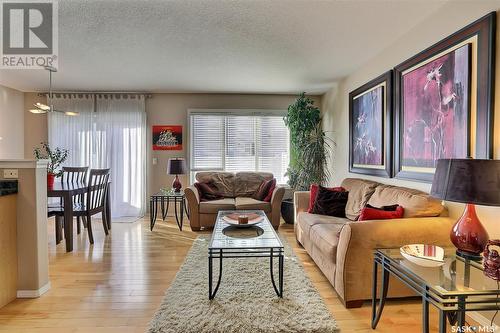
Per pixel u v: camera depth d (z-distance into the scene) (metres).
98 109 5.43
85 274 2.78
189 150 5.54
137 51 3.39
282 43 3.16
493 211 1.97
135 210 5.45
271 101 5.66
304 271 2.79
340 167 4.77
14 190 2.30
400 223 2.19
